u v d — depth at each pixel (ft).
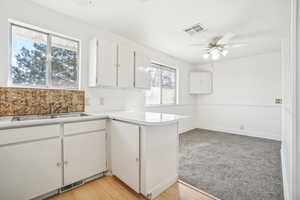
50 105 6.32
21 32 6.15
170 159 5.85
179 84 14.83
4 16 5.40
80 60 7.44
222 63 15.23
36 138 4.72
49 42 6.78
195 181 6.14
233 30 8.30
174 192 5.44
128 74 8.11
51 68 6.87
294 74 3.03
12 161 4.32
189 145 10.86
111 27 8.13
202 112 16.74
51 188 5.05
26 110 5.70
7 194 4.26
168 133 5.73
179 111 14.83
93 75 7.18
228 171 6.96
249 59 13.62
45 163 4.91
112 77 7.41
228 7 6.23
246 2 5.89
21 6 5.75
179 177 6.44
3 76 5.41
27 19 5.89
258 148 10.22
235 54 13.02
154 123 4.79
